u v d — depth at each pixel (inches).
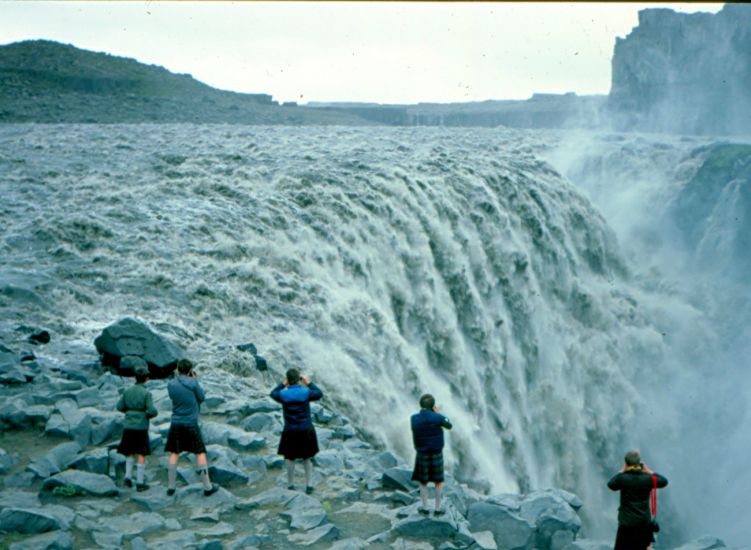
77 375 647.1
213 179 1441.9
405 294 1362.0
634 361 1792.6
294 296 1034.7
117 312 847.7
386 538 434.9
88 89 4992.6
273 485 499.5
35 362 664.4
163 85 5531.5
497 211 1619.1
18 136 2022.6
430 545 429.7
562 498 500.7
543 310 1652.3
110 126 2508.6
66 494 452.1
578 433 1572.3
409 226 1421.0
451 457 1138.0
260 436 561.6
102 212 1181.7
